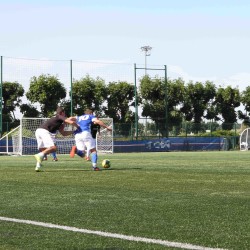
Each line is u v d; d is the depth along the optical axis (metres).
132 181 15.30
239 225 7.83
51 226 7.79
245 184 14.38
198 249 6.26
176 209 9.45
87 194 11.88
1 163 27.34
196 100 73.19
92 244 6.59
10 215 8.81
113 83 65.62
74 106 63.31
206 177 16.84
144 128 60.09
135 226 7.78
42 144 20.11
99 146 51.81
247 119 75.56
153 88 67.69
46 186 13.80
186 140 62.00
